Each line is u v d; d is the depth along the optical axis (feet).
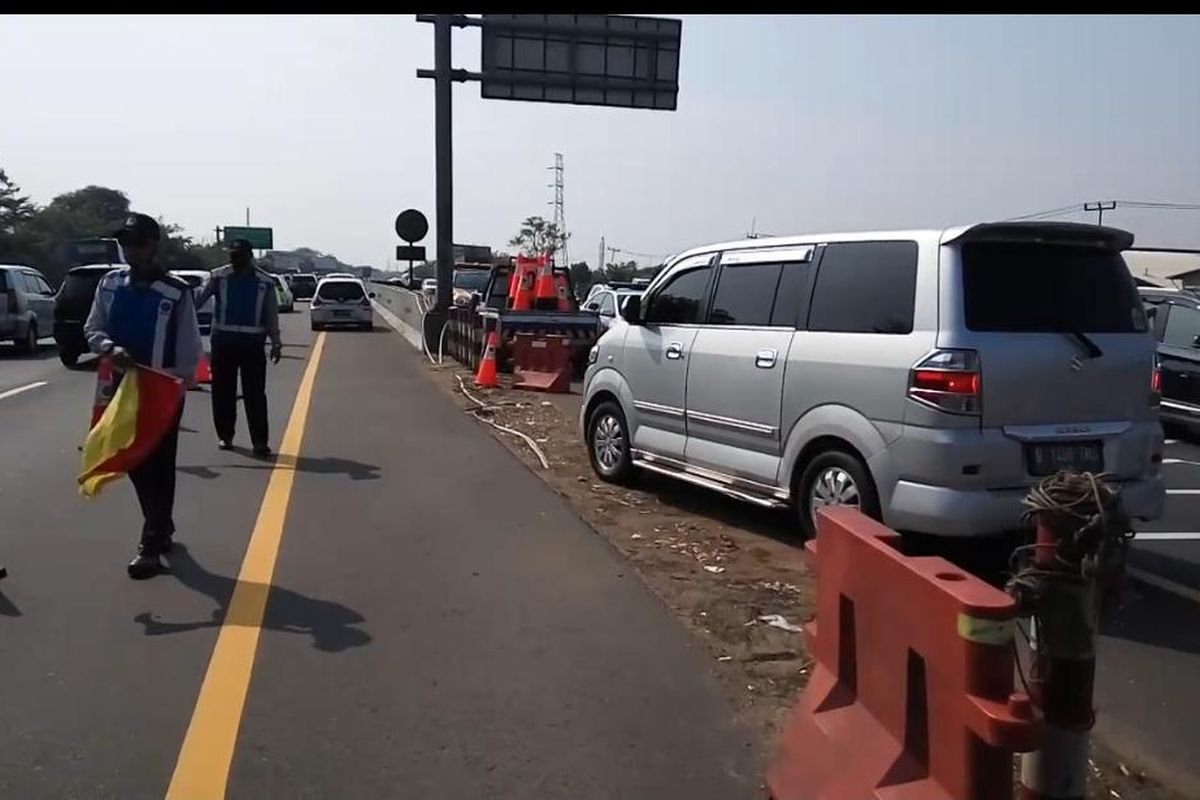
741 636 17.17
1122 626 18.51
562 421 41.70
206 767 12.24
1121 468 19.62
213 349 31.99
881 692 10.23
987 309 19.02
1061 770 9.11
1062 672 9.05
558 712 14.01
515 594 18.92
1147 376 20.12
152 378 19.31
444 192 72.84
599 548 22.12
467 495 27.12
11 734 13.00
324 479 28.84
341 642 16.31
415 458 32.48
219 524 23.49
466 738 13.19
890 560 10.03
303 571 20.02
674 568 21.06
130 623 16.98
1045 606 9.00
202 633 16.57
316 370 61.52
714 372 24.47
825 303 21.72
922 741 9.46
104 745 12.75
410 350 80.07
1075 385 19.27
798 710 11.88
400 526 23.68
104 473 18.78
